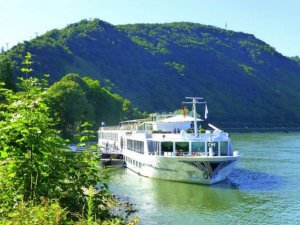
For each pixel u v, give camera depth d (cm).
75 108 9694
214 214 3034
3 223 770
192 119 5062
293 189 3909
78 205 1059
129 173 5091
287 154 7188
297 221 2869
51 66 18188
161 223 2780
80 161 1152
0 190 954
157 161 4338
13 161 969
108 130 7712
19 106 1038
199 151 4334
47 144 1009
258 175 4750
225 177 4309
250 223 2828
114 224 975
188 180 4194
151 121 5572
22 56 16050
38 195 972
